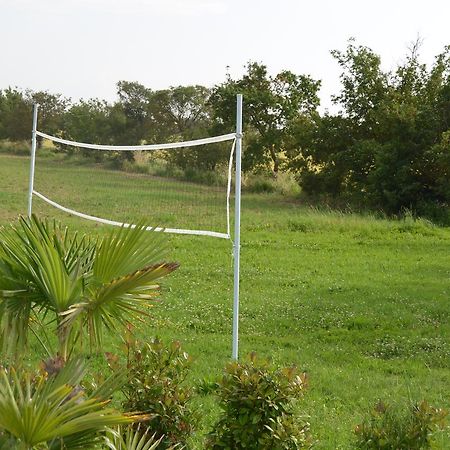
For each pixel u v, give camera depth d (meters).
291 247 17.45
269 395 5.06
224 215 19.14
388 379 8.75
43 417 3.48
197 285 13.30
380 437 5.29
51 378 4.00
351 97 29.00
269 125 34.69
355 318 11.29
